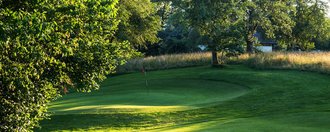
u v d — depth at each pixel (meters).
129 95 23.11
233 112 18.56
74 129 16.59
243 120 12.78
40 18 9.79
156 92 24.53
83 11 12.33
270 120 12.30
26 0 11.30
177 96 22.94
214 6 37.56
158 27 44.84
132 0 41.38
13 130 11.98
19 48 10.48
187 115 18.02
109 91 27.52
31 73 12.02
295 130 10.39
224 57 42.19
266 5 42.22
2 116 11.73
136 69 43.81
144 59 44.69
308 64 29.48
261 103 20.45
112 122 17.12
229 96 23.38
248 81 27.33
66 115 18.02
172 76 34.50
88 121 17.33
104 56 14.80
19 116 11.94
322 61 29.19
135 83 32.22
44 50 11.80
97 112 18.16
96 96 24.22
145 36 44.75
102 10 12.12
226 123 12.45
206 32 38.19
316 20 50.00
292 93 22.48
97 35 14.89
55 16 11.57
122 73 43.41
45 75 13.30
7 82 11.27
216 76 30.59
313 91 22.47
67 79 14.46
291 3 48.25
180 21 39.00
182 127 13.70
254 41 47.16
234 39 38.03
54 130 16.52
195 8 37.03
